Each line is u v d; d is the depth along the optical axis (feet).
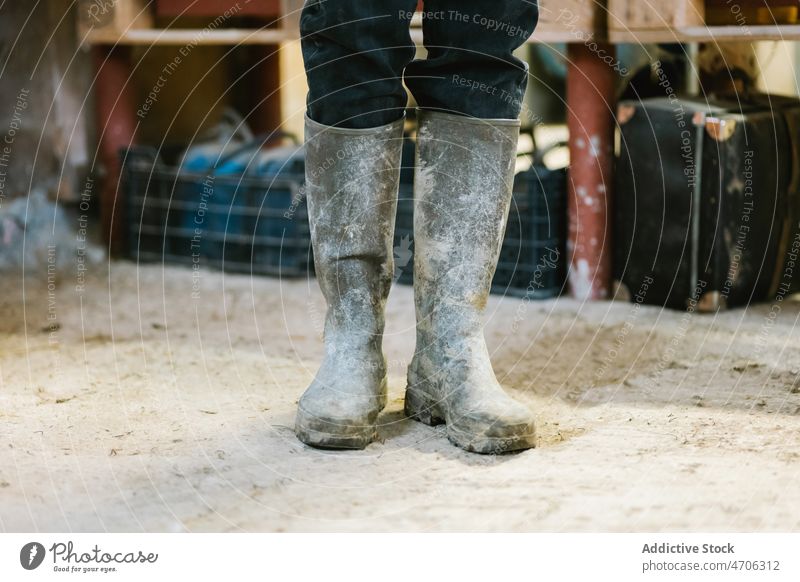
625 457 4.46
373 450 4.59
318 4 4.48
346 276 4.75
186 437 4.78
